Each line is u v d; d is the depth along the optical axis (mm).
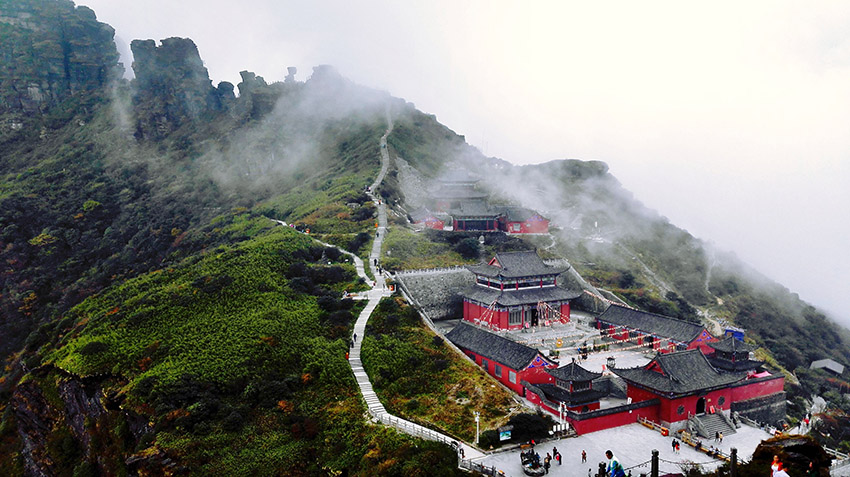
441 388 59250
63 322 87750
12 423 74312
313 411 55688
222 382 59094
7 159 194000
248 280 82000
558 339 77000
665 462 47156
